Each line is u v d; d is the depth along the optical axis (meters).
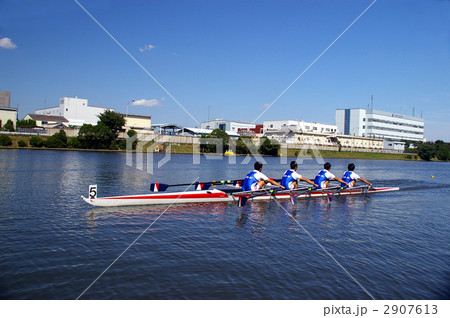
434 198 18.72
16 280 6.77
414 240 10.24
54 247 8.65
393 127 140.50
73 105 99.81
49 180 20.41
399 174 38.03
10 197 14.65
